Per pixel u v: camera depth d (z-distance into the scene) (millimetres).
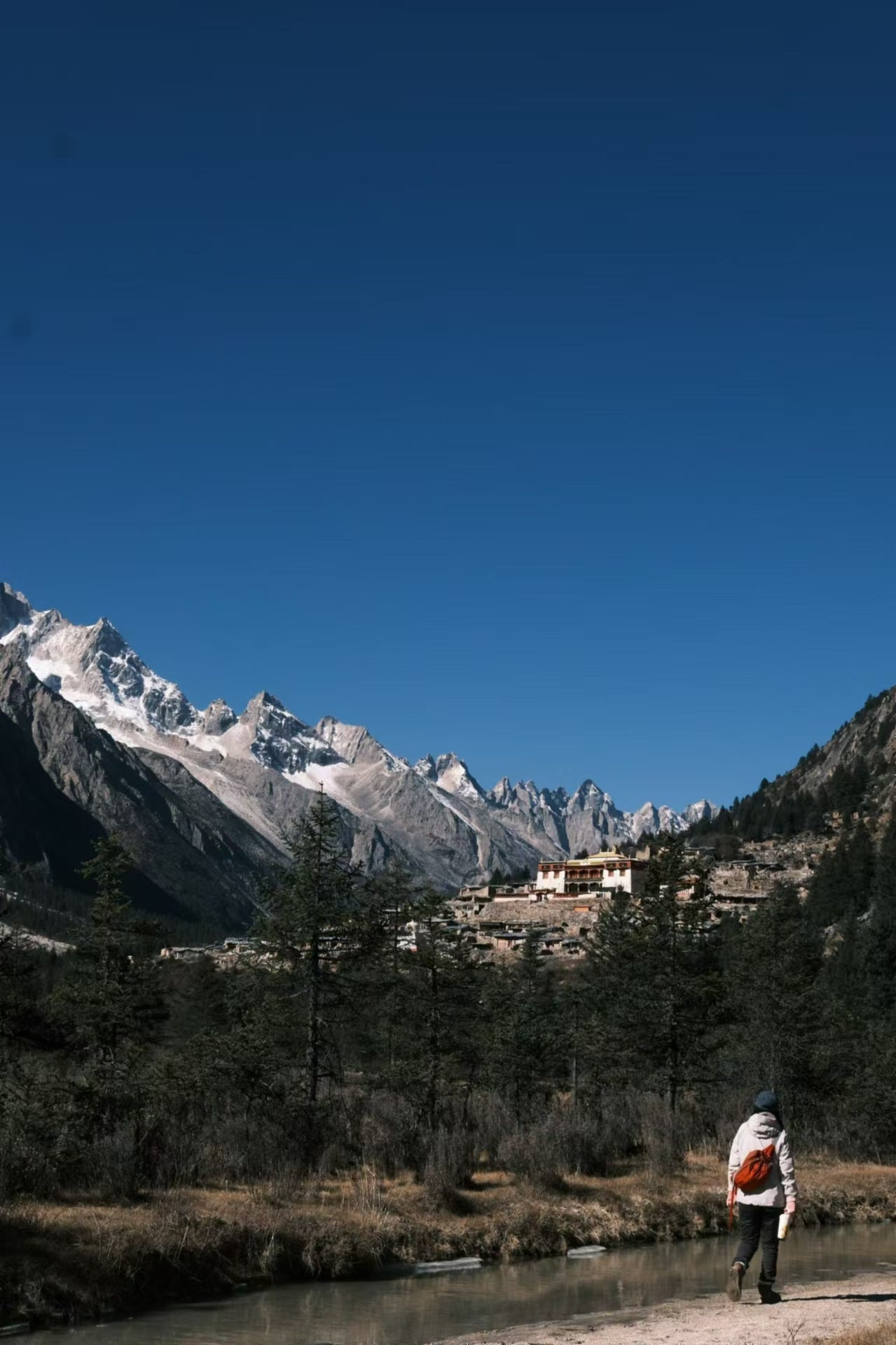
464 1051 54719
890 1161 50562
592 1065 66750
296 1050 39906
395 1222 27125
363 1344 18844
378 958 43625
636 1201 32906
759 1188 18391
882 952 125312
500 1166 35844
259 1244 24500
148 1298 21891
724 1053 65812
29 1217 22641
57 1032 40625
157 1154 29172
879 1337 14633
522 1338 18172
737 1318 18359
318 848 42031
